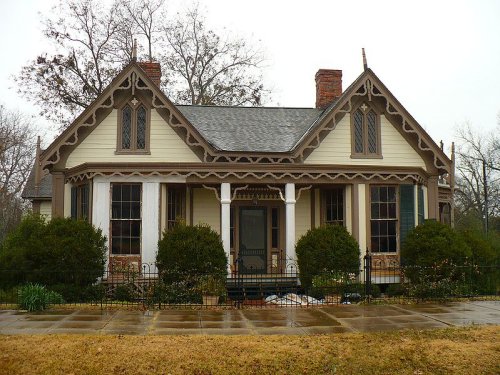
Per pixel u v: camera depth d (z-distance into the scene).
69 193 17.58
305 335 9.79
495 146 44.50
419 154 18.66
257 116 20.80
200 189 19.03
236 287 15.69
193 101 36.38
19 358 8.34
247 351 8.81
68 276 14.28
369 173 17.31
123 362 8.28
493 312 12.16
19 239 15.52
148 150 17.27
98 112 17.30
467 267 15.27
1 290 14.09
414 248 16.03
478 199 45.03
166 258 14.78
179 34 36.66
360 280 16.39
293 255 16.81
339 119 18.11
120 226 16.27
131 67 16.98
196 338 9.45
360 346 9.12
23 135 40.56
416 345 9.19
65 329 10.11
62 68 32.88
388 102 18.03
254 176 16.80
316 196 19.16
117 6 34.53
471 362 8.46
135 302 13.76
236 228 19.17
